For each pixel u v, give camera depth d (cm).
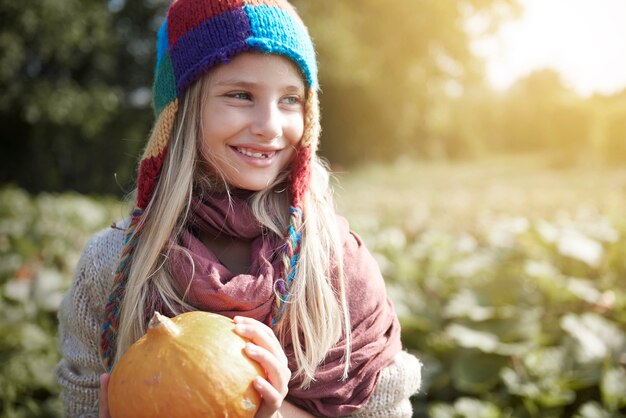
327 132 2772
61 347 190
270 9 161
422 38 2517
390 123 2820
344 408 163
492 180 2136
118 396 136
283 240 166
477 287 399
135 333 161
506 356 334
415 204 1023
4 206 814
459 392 337
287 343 161
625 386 304
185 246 163
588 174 2239
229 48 157
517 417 311
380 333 171
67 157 2039
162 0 2108
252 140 162
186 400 131
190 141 166
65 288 428
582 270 438
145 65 2155
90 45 1908
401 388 172
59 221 695
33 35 1755
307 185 171
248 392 135
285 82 162
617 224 506
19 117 1927
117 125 2067
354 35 2286
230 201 166
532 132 4947
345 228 183
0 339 362
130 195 204
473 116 4766
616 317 373
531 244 454
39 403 348
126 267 167
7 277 485
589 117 3081
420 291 419
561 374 321
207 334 138
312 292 162
